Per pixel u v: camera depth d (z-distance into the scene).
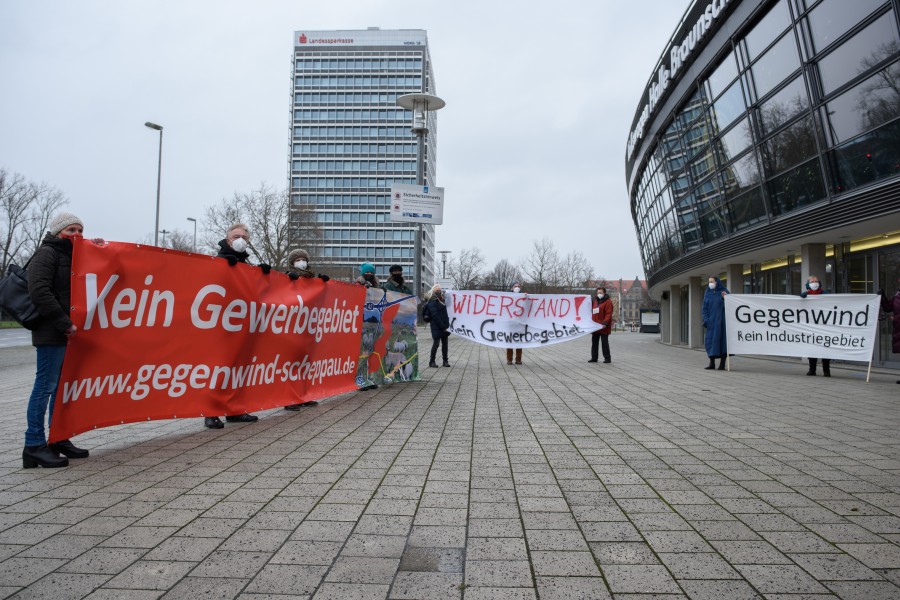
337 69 110.88
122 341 5.11
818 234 15.15
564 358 18.38
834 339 12.25
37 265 4.60
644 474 4.63
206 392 5.96
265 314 6.76
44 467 4.73
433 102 15.60
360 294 9.37
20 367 15.09
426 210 15.90
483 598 2.60
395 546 3.18
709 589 2.69
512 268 76.06
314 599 2.58
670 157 25.25
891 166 12.25
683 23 20.08
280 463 4.92
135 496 4.00
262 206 44.22
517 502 3.93
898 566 2.93
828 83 13.72
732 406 8.13
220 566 2.91
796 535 3.35
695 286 27.45
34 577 2.77
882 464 4.94
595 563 2.98
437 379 11.61
